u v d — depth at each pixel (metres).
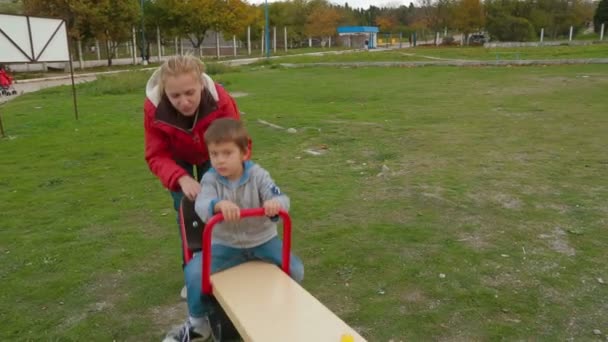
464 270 3.94
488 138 8.54
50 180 6.78
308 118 11.01
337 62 30.14
